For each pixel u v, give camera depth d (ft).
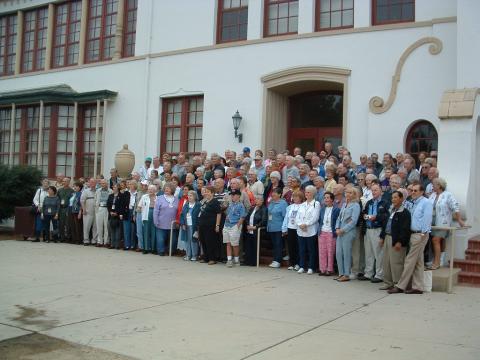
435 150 40.73
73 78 62.03
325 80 45.42
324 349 16.87
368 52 43.75
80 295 24.44
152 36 56.29
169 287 26.81
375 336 18.43
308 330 19.15
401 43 42.47
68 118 61.16
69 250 41.14
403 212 26.66
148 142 55.57
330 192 31.83
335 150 48.93
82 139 61.00
